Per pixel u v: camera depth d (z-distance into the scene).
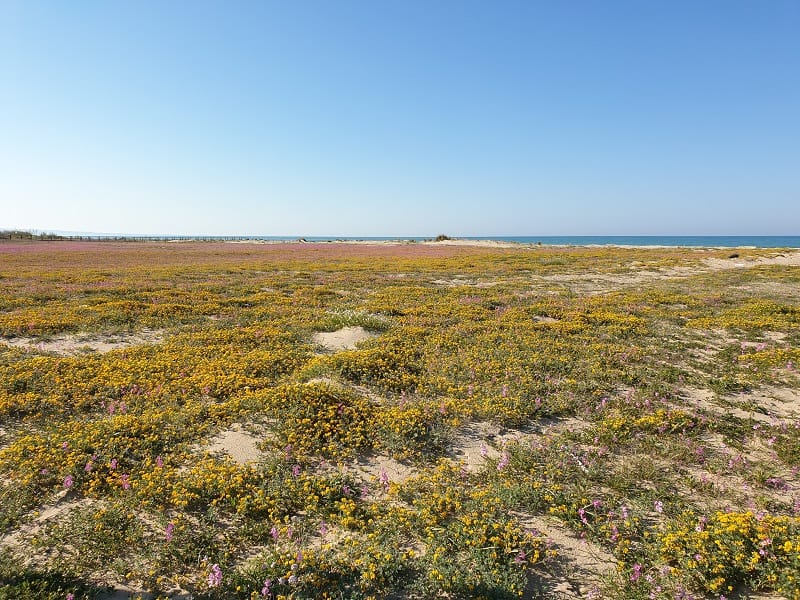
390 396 10.73
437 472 7.55
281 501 6.64
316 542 6.02
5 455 7.61
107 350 14.62
